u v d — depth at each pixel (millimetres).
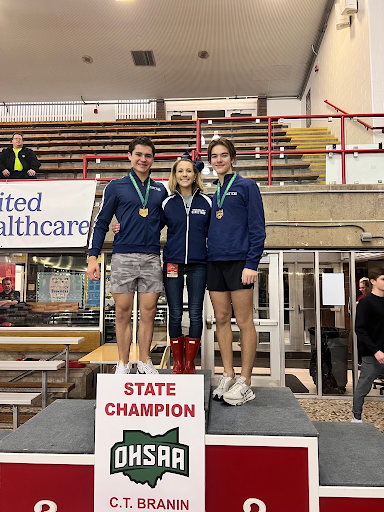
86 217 5234
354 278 5562
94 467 1836
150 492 1799
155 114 14266
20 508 1853
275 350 5785
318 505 1788
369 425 2727
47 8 9734
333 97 9555
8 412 4496
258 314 5855
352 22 8023
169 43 11086
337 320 5617
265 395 2506
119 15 9945
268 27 10391
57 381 4883
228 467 1818
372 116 5926
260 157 6188
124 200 2377
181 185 2455
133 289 2375
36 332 5887
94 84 13344
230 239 2316
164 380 1821
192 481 1787
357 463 2072
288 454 1805
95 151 10961
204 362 5832
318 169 5965
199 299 2445
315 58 11492
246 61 11945
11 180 5324
